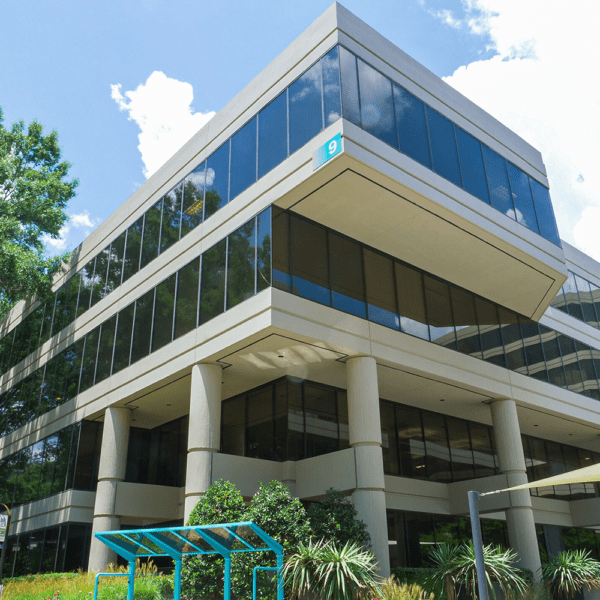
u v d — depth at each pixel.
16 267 26.47
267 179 16.36
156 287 20.03
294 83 16.58
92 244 25.97
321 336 15.45
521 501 19.17
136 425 23.02
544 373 22.84
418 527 19.86
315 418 18.39
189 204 19.75
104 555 18.50
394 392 19.89
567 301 26.45
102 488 19.44
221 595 12.96
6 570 23.98
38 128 31.25
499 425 20.48
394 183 15.17
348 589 11.05
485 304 21.50
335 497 14.55
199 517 13.62
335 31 15.66
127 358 20.31
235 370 17.55
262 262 15.46
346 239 17.52
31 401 27.44
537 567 18.27
